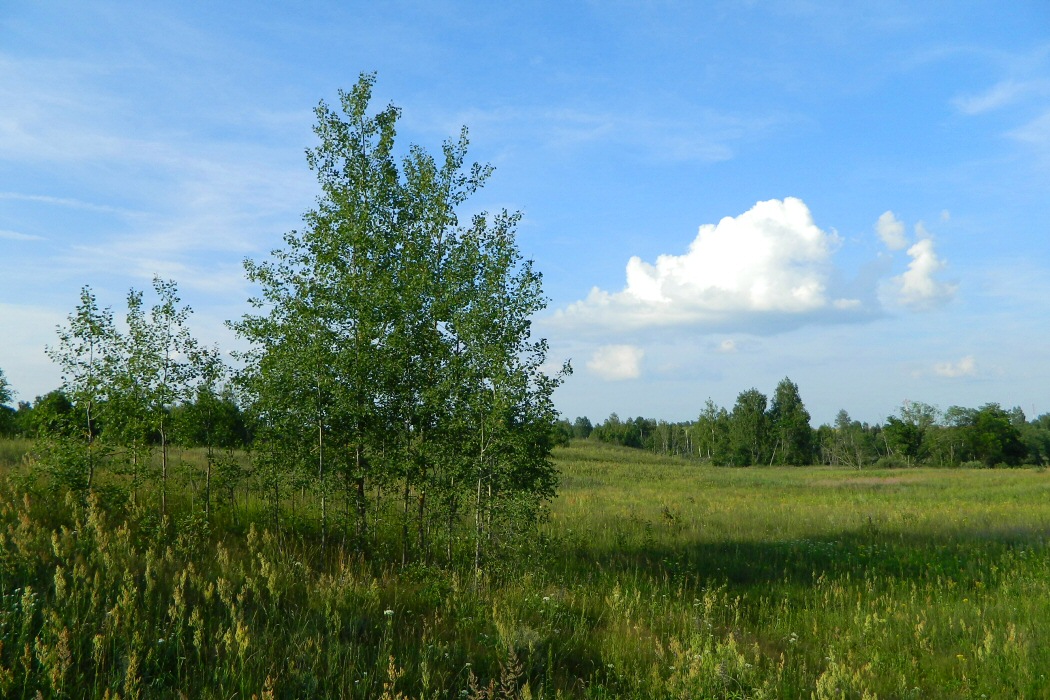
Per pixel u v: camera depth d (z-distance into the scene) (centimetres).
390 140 1298
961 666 798
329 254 1198
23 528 793
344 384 1139
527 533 1056
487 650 718
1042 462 9250
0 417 2591
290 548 1117
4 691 465
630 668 728
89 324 1183
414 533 1211
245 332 1214
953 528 1873
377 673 610
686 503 2592
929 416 8788
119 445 1219
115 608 592
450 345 1141
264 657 599
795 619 998
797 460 8975
